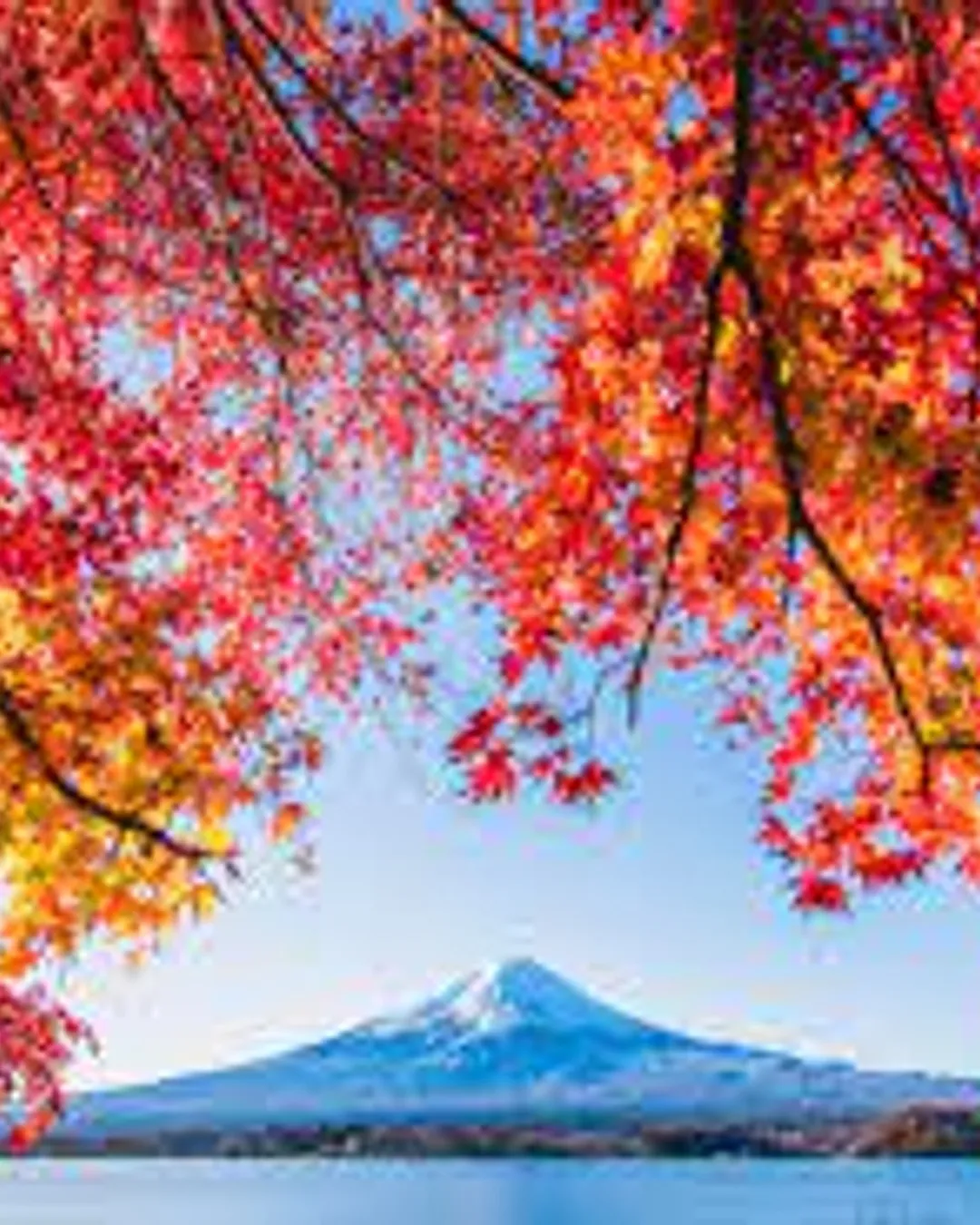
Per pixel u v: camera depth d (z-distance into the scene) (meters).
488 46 9.49
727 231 7.66
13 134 10.16
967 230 8.33
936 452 8.73
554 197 10.21
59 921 11.29
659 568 7.99
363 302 10.68
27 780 11.02
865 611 7.95
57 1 10.33
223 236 10.17
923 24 8.72
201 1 9.80
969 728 10.22
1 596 11.48
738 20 7.77
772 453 9.16
